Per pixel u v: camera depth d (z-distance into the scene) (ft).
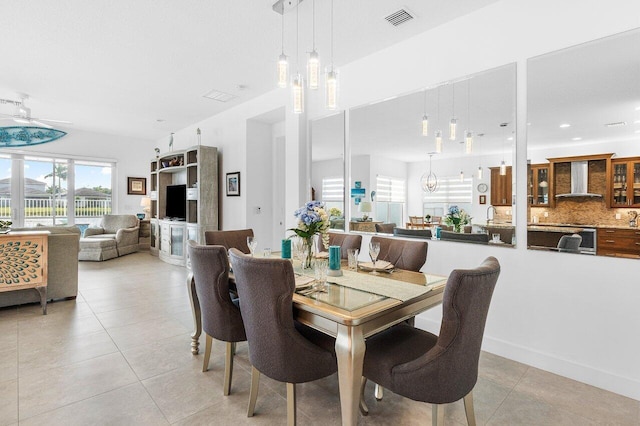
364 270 7.38
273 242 18.42
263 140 17.99
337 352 4.78
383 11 8.80
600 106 6.94
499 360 8.14
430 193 9.89
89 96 16.07
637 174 6.55
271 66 12.51
